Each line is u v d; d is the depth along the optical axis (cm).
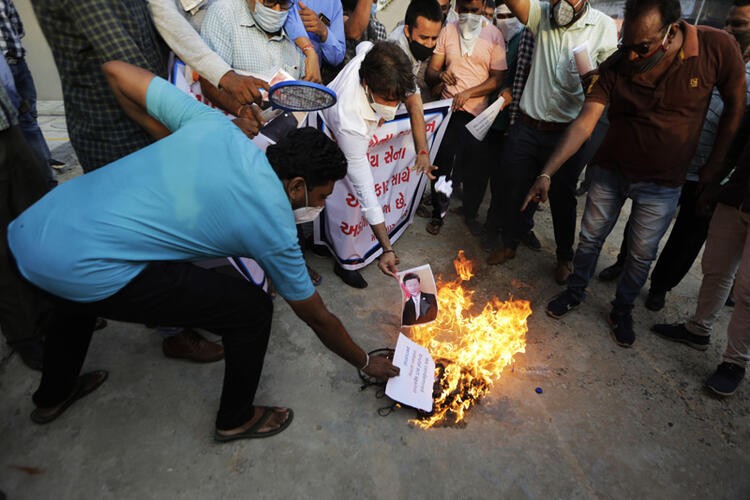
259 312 172
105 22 167
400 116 291
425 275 241
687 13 450
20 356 238
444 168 360
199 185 136
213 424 211
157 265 152
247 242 143
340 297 300
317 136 156
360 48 271
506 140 330
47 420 206
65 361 191
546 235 395
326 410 220
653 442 221
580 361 266
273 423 207
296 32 252
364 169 245
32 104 356
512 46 346
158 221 139
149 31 199
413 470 198
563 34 273
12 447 196
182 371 235
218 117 153
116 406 215
